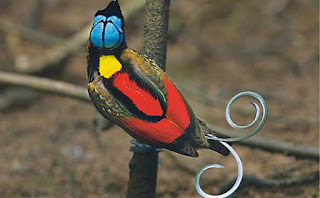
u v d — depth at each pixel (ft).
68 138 38.93
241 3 56.34
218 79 45.68
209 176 32.65
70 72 47.85
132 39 51.85
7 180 34.42
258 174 32.24
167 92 19.20
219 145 19.26
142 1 50.29
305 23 52.37
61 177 34.53
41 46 50.47
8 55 48.57
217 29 53.26
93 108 43.55
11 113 43.60
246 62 48.11
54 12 57.62
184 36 52.54
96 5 58.90
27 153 37.40
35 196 32.73
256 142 31.01
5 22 52.65
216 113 39.99
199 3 56.85
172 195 31.55
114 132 38.86
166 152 33.91
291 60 47.16
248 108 40.16
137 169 23.11
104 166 35.14
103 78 19.61
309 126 36.83
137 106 19.07
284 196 30.01
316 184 30.40
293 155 30.99
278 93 42.19
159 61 22.15
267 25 52.85
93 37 19.44
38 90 35.22
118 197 32.17
